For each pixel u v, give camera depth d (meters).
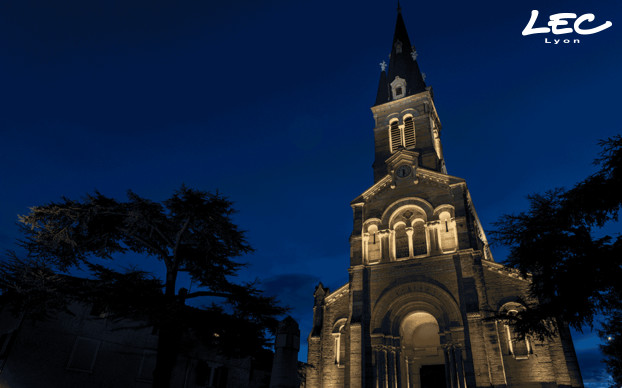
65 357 22.41
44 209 19.92
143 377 24.64
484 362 25.53
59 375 21.98
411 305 30.08
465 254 29.66
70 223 20.50
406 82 46.22
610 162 16.86
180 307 19.33
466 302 27.83
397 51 50.81
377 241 34.06
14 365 20.94
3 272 18.92
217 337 21.80
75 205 20.80
